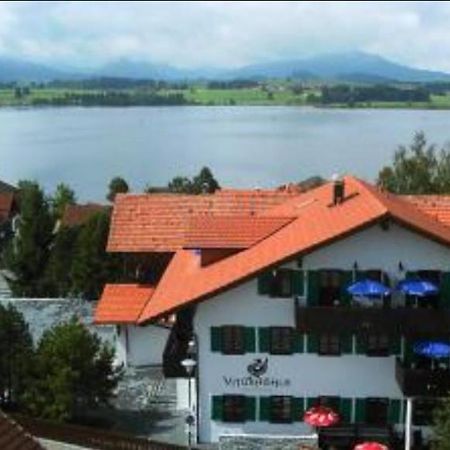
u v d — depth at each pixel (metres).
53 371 43.12
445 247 41.81
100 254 66.75
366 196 45.22
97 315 53.28
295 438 44.22
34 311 64.19
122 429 45.16
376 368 43.31
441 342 41.59
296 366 43.56
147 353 54.75
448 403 36.62
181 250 54.25
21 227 73.19
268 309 43.03
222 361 43.72
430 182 91.50
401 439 43.31
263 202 59.56
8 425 23.78
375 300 42.00
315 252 42.00
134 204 57.91
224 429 44.38
